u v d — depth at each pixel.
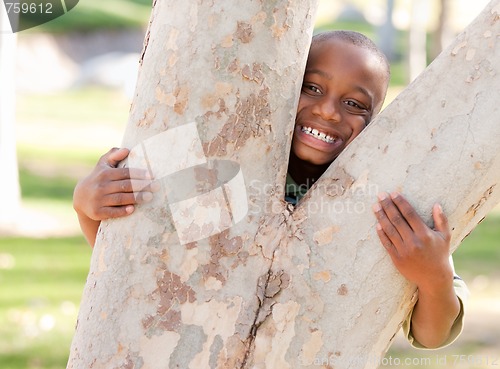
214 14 2.02
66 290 8.29
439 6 20.02
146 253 2.03
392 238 2.02
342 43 2.80
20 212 11.71
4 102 11.31
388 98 20.77
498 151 2.00
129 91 23.55
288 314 2.01
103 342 2.02
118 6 29.41
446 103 2.02
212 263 2.02
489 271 9.44
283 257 2.04
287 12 2.05
